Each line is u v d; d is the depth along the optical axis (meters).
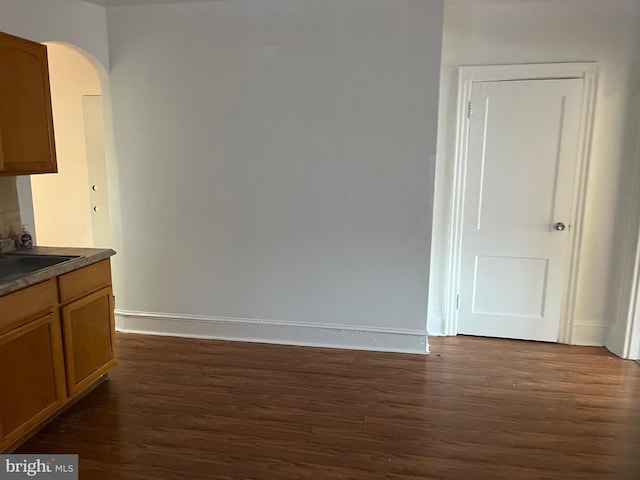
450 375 3.15
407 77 3.18
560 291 3.60
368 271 3.47
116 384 3.01
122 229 3.74
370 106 3.25
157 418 2.64
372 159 3.31
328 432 2.51
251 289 3.65
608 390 2.95
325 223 3.46
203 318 3.76
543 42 3.32
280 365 3.30
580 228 3.47
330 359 3.40
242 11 3.30
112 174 3.68
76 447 2.38
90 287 2.77
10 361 2.20
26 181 2.95
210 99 3.44
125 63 3.50
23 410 2.29
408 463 2.26
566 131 3.38
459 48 3.42
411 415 2.67
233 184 3.53
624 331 3.37
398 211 3.35
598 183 3.41
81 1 3.22
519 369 3.23
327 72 3.27
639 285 3.27
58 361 2.52
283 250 3.55
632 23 3.19
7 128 2.44
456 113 3.49
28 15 2.82
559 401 2.82
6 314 2.16
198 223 3.63
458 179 3.58
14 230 2.89
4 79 2.41
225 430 2.53
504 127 3.46
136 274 3.79
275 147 3.42
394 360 3.38
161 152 3.57
